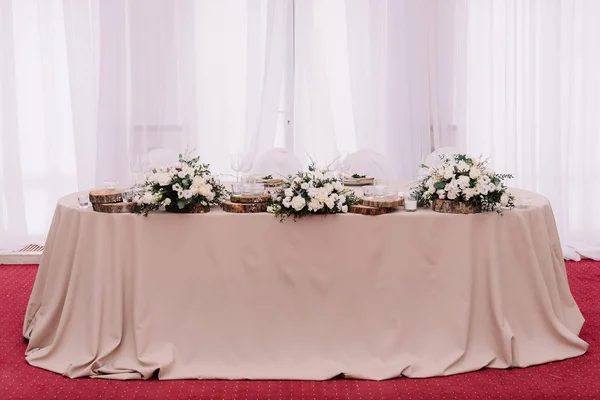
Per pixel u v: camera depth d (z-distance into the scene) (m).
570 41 5.82
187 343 3.33
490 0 5.75
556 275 3.71
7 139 5.69
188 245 3.33
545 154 5.88
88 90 5.71
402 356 3.32
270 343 3.34
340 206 3.31
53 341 3.46
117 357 3.33
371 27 5.71
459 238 3.33
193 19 5.69
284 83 5.90
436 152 4.75
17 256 5.66
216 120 5.80
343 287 3.34
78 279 3.42
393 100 5.76
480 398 3.02
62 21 5.78
